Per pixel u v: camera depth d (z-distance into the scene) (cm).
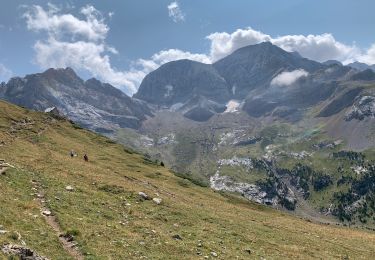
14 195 3997
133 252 3222
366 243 7231
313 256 5034
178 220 5375
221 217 6538
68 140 13425
